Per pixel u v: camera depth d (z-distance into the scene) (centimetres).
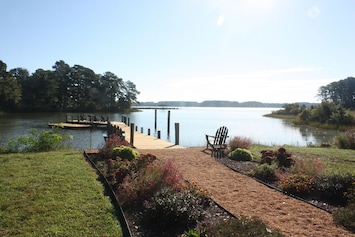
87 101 6631
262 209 460
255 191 555
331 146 1431
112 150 817
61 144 1273
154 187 481
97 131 2447
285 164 764
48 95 5822
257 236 307
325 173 609
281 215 436
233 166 771
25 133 2122
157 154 948
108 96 6950
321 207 472
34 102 5738
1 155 812
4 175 591
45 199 467
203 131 2619
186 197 438
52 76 6134
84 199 472
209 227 351
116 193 505
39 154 837
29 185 530
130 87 7469
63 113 5619
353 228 386
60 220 397
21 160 734
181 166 763
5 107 5303
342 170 716
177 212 386
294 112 5959
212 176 664
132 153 798
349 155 1009
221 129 1038
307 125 3719
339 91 8344
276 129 3114
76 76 6341
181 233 371
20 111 5547
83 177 590
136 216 418
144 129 2803
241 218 355
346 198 494
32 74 6134
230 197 516
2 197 471
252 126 3419
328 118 3538
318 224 404
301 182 550
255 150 1070
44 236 356
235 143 1010
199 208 430
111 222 397
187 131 2620
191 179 630
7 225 382
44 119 3794
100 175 616
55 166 671
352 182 513
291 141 2084
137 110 8075
